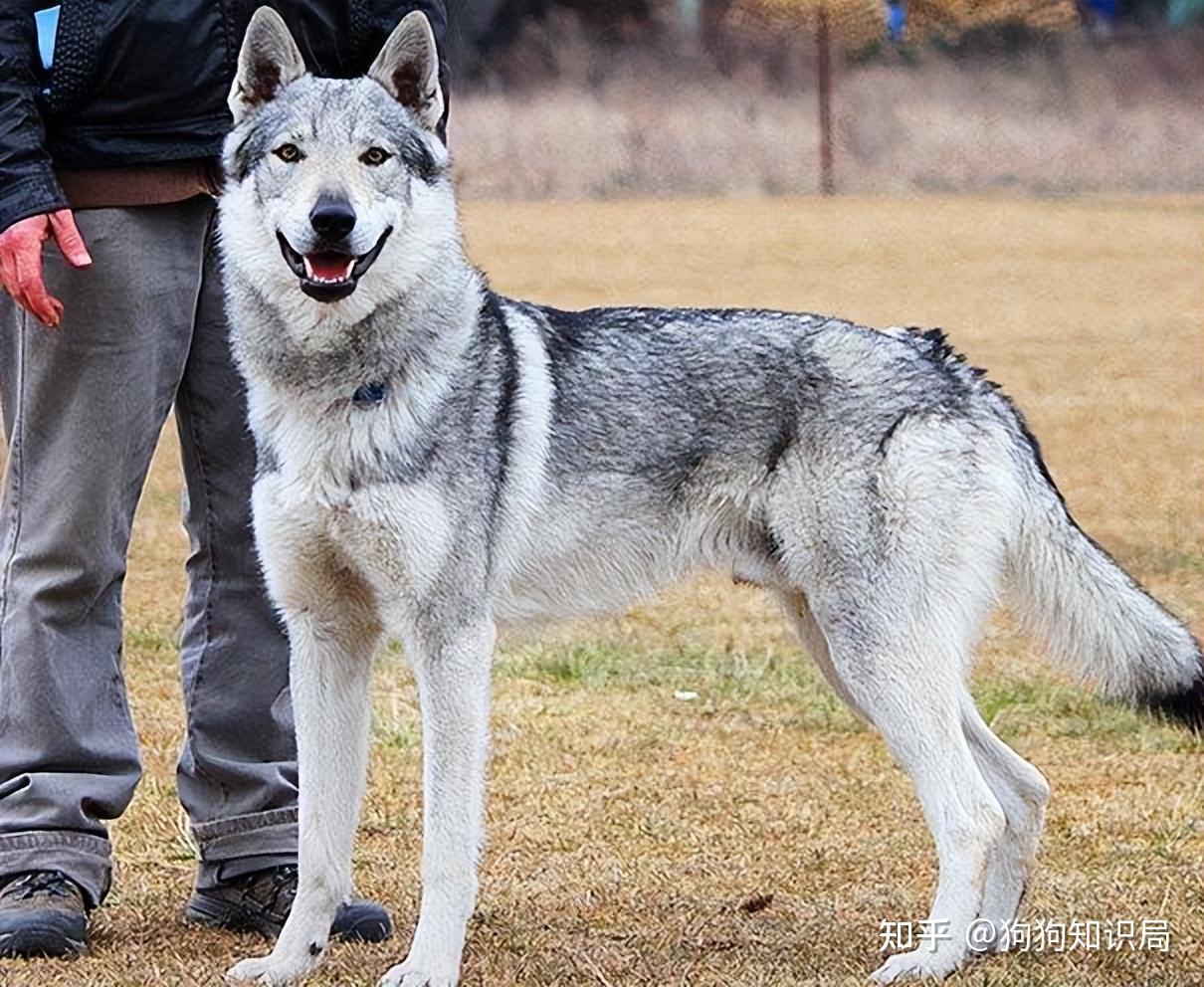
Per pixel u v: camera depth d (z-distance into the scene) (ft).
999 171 106.73
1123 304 76.95
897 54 107.34
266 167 18.07
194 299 19.27
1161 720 20.34
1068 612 20.16
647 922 20.31
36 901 18.78
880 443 19.52
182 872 21.98
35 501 18.99
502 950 19.21
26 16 18.19
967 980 18.15
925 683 19.29
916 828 23.93
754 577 20.36
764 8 108.47
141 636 33.30
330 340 17.62
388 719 28.58
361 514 17.75
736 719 28.94
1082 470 48.03
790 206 104.47
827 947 19.48
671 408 19.77
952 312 74.79
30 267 17.81
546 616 19.90
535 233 94.63
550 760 26.73
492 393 18.42
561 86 110.52
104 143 18.54
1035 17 107.14
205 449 19.65
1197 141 105.29
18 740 19.10
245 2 19.03
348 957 18.88
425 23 18.81
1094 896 21.01
